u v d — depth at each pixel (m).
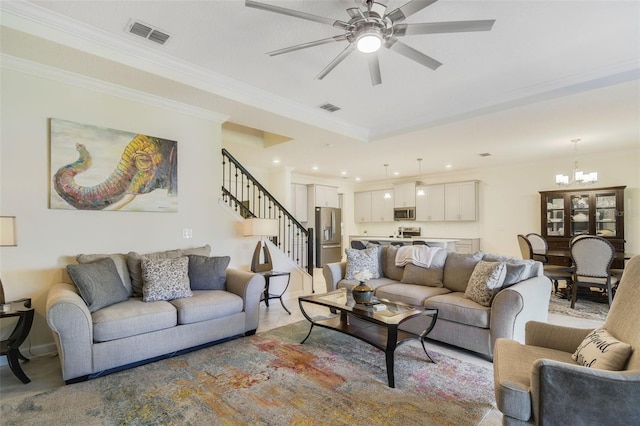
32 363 2.71
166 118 3.73
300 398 2.18
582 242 4.34
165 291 2.99
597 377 1.27
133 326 2.57
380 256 4.44
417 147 5.61
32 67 2.85
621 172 5.92
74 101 3.11
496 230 7.51
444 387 2.33
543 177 6.85
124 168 3.40
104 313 2.54
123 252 3.40
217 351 2.97
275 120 4.21
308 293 5.30
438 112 4.38
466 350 3.03
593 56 2.97
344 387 2.32
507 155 6.25
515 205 7.24
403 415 1.99
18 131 2.83
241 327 3.30
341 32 2.63
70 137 3.08
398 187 9.18
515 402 1.43
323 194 9.08
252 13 2.41
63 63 2.84
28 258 2.87
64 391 2.25
